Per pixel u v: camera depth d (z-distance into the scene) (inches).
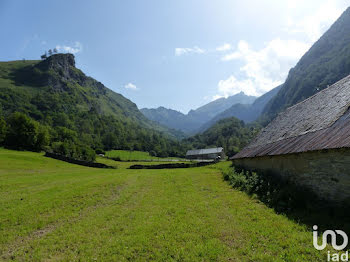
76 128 5162.4
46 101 5954.7
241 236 260.4
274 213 330.3
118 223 334.6
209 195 491.2
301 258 204.4
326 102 531.8
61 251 255.0
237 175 641.6
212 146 5565.9
